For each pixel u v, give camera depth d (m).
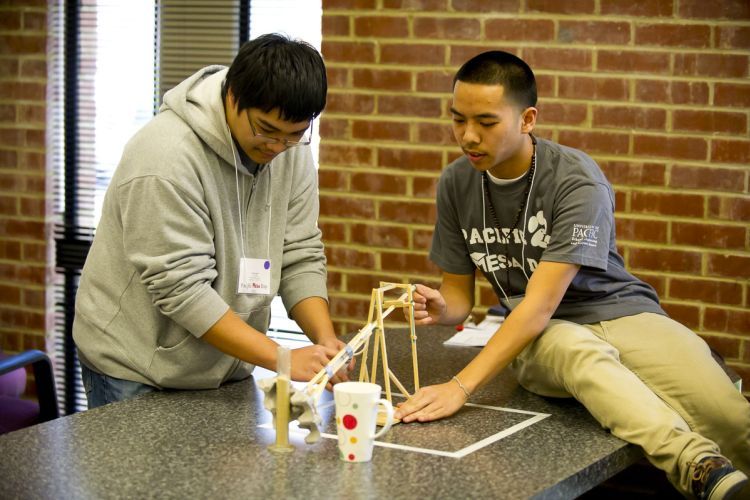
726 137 3.13
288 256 2.26
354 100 3.46
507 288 2.30
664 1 3.13
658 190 3.20
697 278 3.19
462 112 2.02
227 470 1.58
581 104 3.23
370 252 3.50
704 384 2.07
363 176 3.48
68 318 4.01
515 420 1.95
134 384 2.07
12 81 3.92
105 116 3.92
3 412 2.67
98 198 3.96
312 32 3.68
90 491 1.48
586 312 2.24
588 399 1.93
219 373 2.09
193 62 3.79
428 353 2.55
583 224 2.06
